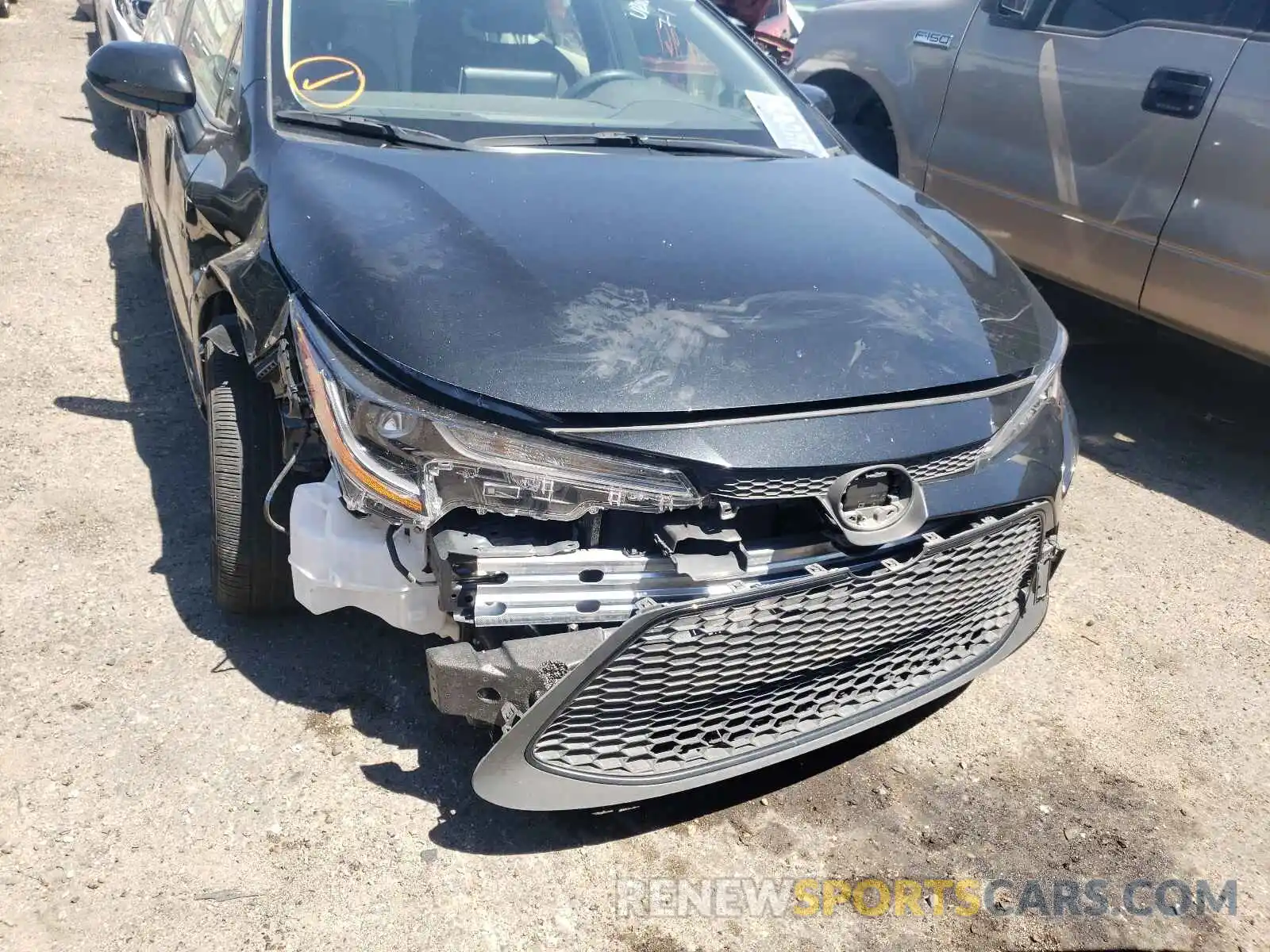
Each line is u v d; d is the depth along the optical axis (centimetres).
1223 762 251
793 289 214
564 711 184
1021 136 421
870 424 195
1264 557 339
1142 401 450
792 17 977
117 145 654
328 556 195
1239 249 351
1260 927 207
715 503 185
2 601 257
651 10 335
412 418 177
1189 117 361
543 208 227
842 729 213
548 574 183
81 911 185
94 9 912
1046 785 239
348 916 190
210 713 231
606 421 180
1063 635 294
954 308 227
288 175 234
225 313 263
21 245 485
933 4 467
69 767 213
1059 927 203
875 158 511
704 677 192
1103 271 401
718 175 268
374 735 230
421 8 294
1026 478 218
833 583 196
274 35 280
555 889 200
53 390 363
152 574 274
